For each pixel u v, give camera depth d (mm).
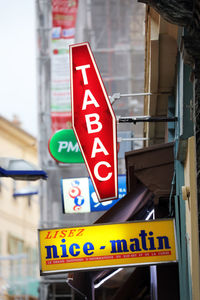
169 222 9500
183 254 10234
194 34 6523
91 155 10523
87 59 10781
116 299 13141
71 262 9570
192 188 9039
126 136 17562
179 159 9984
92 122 10602
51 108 26609
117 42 29641
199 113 6742
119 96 12188
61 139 18922
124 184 17125
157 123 15469
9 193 48562
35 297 46844
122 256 9500
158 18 10383
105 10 29906
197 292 8820
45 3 29250
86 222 27281
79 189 17969
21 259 48594
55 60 26328
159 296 10727
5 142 48281
